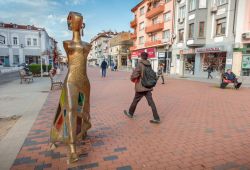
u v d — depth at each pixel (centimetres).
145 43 3888
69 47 324
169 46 3152
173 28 3028
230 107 702
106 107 688
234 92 1105
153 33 3734
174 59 3012
